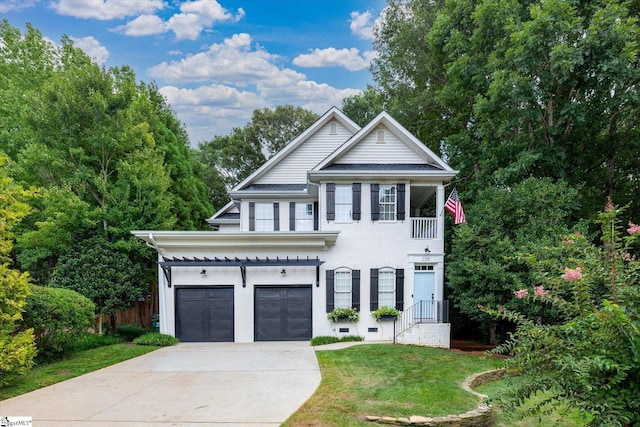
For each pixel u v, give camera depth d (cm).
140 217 1568
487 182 1681
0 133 1686
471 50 1781
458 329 1875
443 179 1452
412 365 1002
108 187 1566
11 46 2008
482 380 929
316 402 708
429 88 2317
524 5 1568
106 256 1464
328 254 1427
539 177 1572
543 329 445
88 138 1529
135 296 1504
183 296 1412
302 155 1808
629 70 1292
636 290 414
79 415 659
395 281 1427
